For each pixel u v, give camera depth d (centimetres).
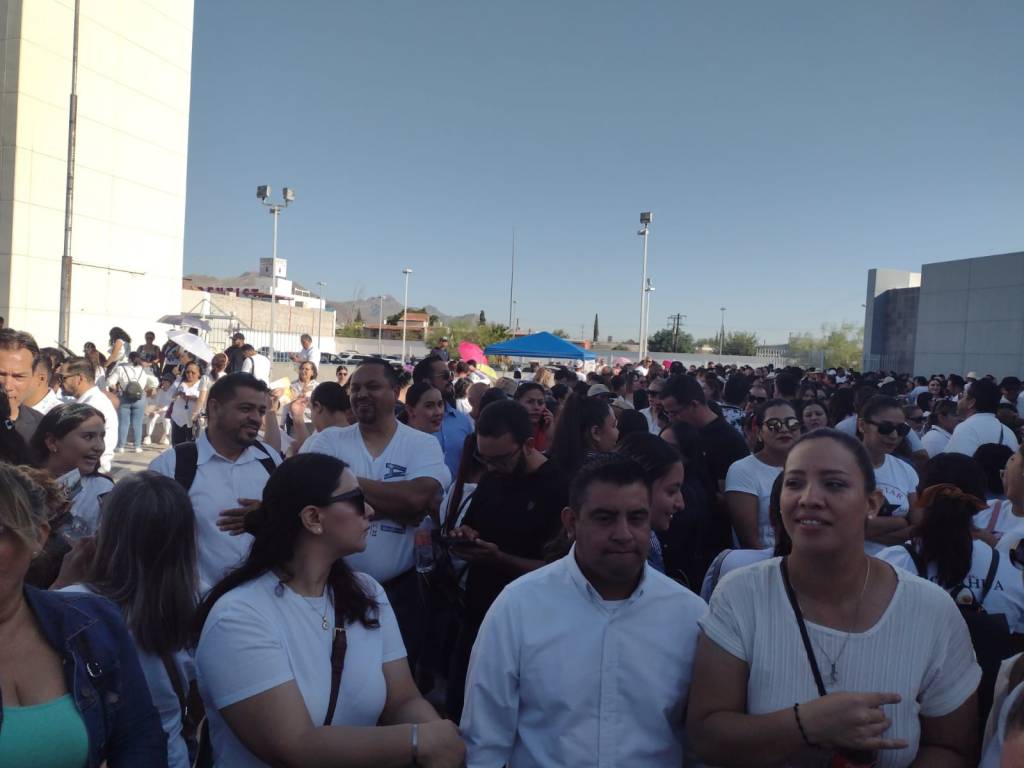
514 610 247
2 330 485
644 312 3297
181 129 2930
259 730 222
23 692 190
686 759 249
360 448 443
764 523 459
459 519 408
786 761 213
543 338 2153
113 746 209
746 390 1064
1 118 2300
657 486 344
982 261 3297
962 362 3378
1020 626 303
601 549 237
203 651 232
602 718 236
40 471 297
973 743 220
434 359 711
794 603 220
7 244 2303
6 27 2289
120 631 214
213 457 400
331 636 244
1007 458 455
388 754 227
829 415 884
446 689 406
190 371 1141
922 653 213
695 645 243
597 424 490
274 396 722
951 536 308
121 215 2666
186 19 2925
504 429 377
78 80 2459
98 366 1382
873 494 221
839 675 212
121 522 284
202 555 387
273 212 3047
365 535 251
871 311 4319
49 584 307
